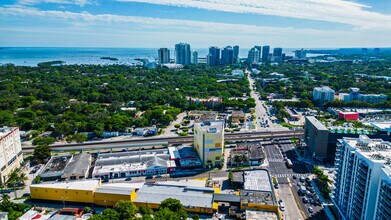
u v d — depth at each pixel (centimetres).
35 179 18412
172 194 16288
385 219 10875
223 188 18025
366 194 12231
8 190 17775
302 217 14912
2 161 18400
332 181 17625
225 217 15000
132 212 13925
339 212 14638
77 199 16312
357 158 13075
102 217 13300
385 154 12988
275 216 14275
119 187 16775
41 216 14675
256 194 15912
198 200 15700
